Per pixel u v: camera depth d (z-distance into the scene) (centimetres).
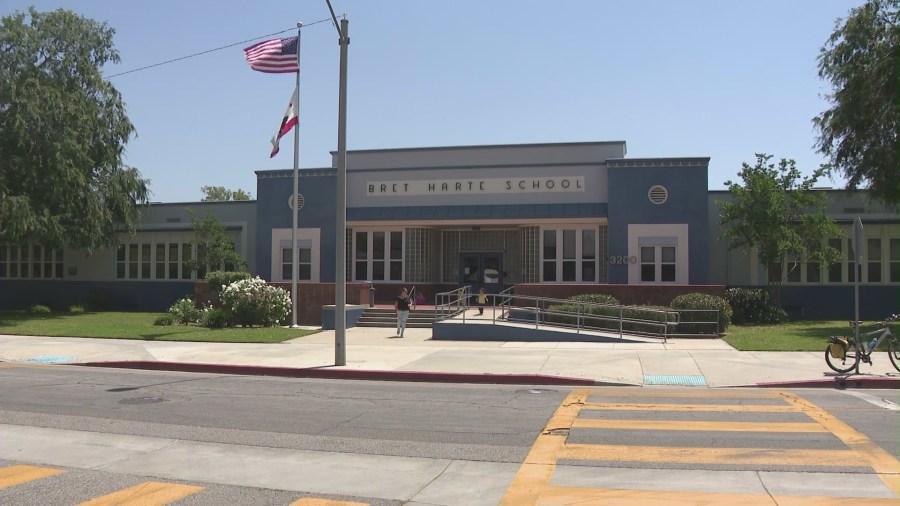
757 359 1711
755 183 2738
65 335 2427
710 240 3200
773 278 2917
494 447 880
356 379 1596
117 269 3922
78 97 3309
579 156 3266
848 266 3088
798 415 1062
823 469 754
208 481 745
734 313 2745
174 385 1453
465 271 3391
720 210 3173
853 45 2406
